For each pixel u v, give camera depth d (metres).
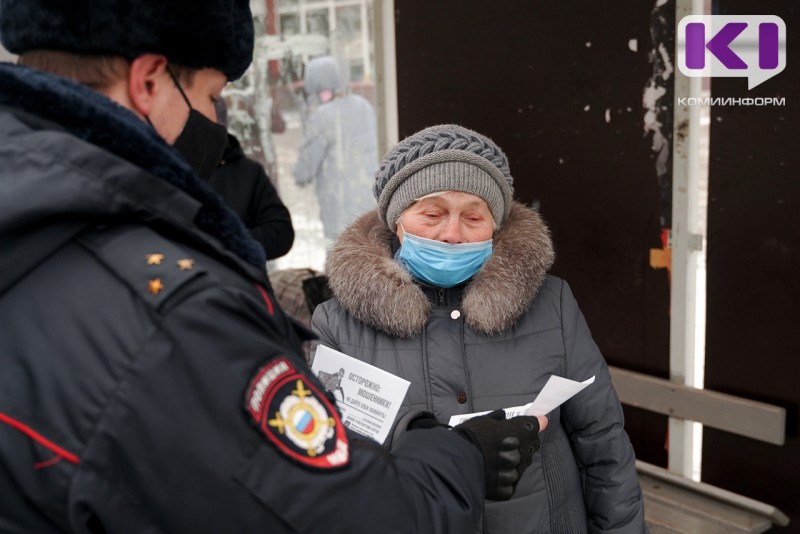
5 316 0.78
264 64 4.65
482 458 1.02
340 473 0.81
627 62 2.63
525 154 3.02
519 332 1.59
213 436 0.75
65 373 0.75
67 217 0.78
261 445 0.77
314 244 4.79
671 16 2.49
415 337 1.59
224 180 3.20
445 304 1.65
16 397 0.75
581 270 2.92
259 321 0.82
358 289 1.58
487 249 1.63
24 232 0.77
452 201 1.59
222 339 0.77
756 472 2.53
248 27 0.97
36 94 0.80
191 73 0.92
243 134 4.77
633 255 2.75
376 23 3.48
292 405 0.81
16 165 0.76
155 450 0.74
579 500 1.61
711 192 2.50
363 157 4.55
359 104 4.51
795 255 2.31
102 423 0.73
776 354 2.41
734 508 2.57
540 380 1.56
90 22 0.84
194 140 0.95
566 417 1.63
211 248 0.84
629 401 2.81
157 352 0.75
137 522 0.75
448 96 3.25
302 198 4.76
